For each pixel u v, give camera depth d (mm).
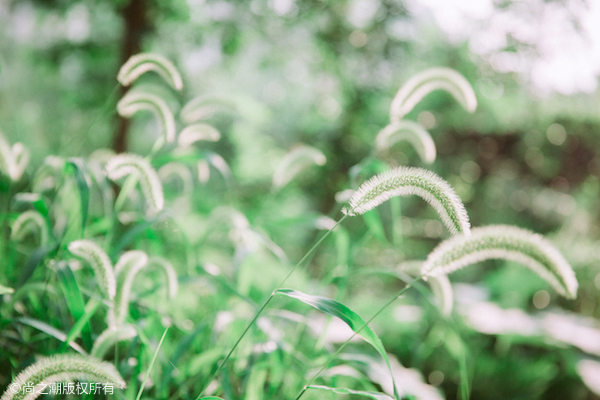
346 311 1437
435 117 10906
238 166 7500
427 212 10758
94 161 2512
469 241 1338
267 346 2141
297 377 2197
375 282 7348
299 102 8977
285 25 6914
